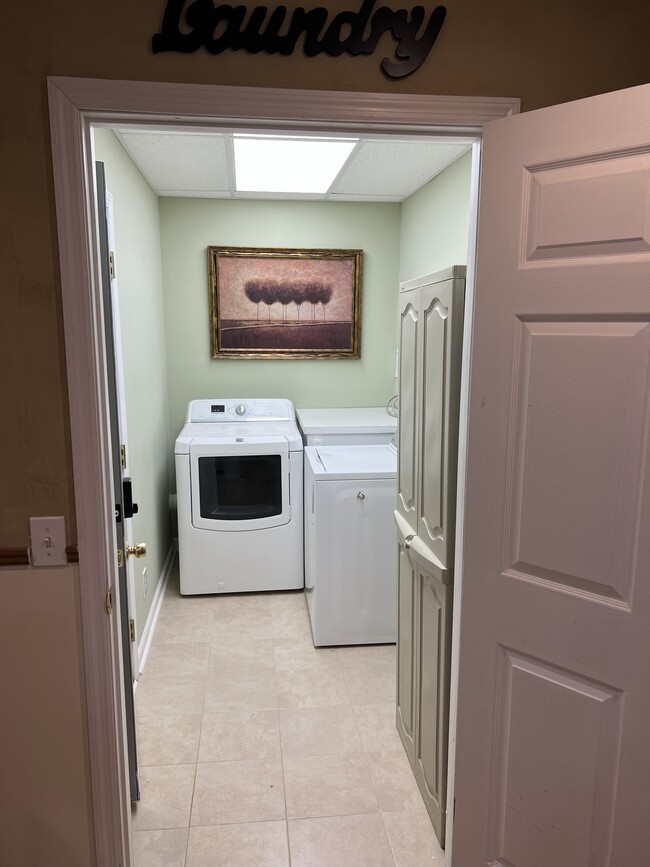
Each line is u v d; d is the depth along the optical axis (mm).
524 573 1357
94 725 1428
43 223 1239
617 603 1230
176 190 3389
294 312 3783
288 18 1237
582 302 1199
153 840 1794
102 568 1368
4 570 1363
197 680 2602
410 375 1960
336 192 3459
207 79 1232
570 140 1180
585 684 1304
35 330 1278
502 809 1485
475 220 1421
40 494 1340
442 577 1648
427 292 1750
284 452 3279
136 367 2711
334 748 2189
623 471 1190
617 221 1149
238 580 3395
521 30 1304
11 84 1192
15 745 1432
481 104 1302
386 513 2787
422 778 1937
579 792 1347
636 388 1159
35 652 1400
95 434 1313
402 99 1276
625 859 1304
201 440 3256
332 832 1830
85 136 1253
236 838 1805
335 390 3926
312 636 2973
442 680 1704
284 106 1253
